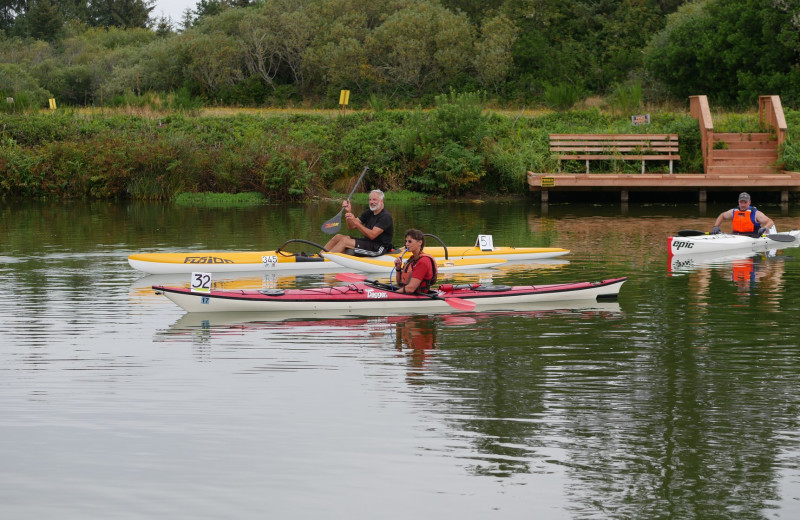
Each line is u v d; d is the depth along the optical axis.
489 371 8.76
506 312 11.56
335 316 11.34
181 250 17.12
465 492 6.05
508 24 37.47
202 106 34.97
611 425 7.23
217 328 10.66
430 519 5.70
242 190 28.41
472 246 17.55
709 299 12.32
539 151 28.42
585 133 29.03
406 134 28.91
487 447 6.79
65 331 10.51
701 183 25.88
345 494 6.03
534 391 8.10
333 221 15.23
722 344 9.77
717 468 6.41
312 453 6.68
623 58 37.53
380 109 31.73
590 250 17.16
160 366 8.95
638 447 6.78
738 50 31.89
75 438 6.98
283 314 11.44
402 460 6.55
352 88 38.59
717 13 33.41
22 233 19.72
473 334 10.30
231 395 8.01
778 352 9.42
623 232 19.88
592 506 5.86
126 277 14.32
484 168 28.64
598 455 6.64
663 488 6.10
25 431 7.12
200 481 6.23
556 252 16.30
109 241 18.39
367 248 15.00
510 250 16.03
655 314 11.36
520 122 29.94
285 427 7.20
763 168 27.12
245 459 6.58
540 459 6.57
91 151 28.38
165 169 28.22
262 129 30.08
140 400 7.87
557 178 26.05
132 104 33.00
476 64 36.22
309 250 17.28
